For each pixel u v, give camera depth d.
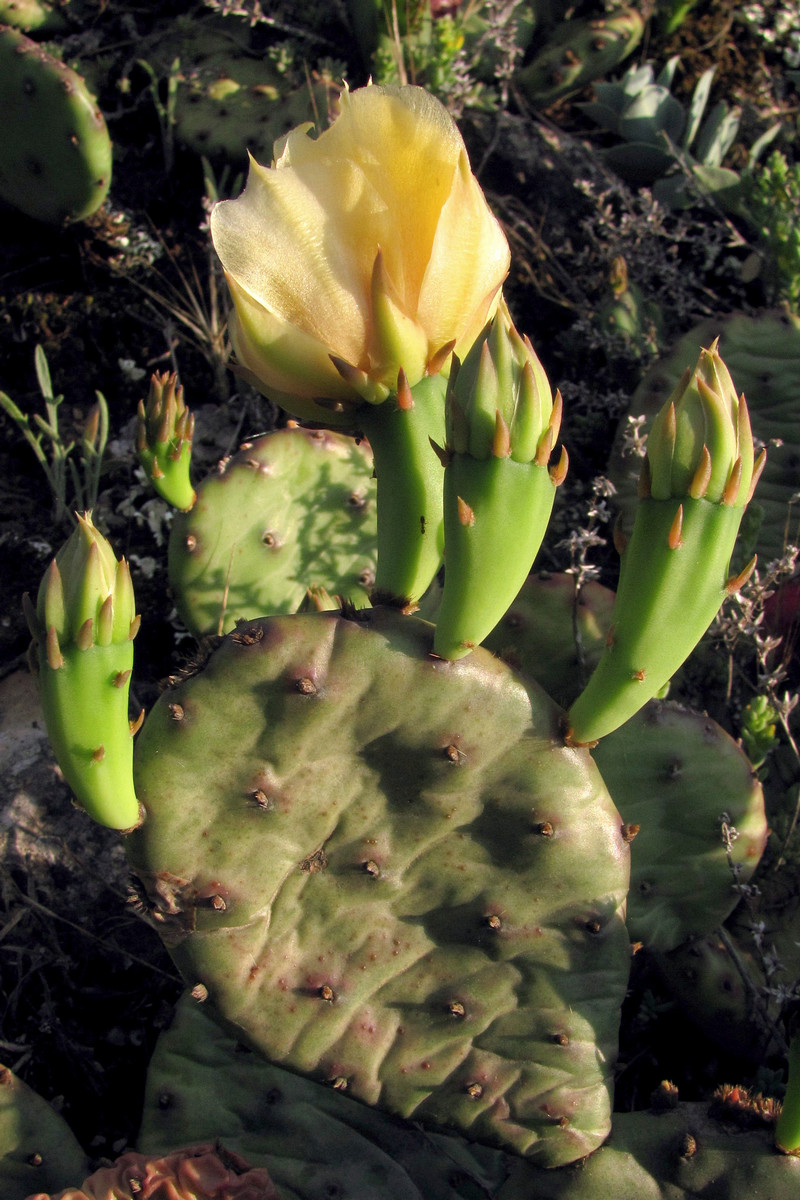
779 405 0.53
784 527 0.53
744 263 0.68
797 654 0.51
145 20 0.75
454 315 0.33
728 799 0.42
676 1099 0.38
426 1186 0.39
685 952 0.44
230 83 0.69
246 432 0.60
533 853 0.35
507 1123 0.37
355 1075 0.37
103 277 0.65
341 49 0.72
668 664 0.33
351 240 0.32
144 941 0.47
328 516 0.47
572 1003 0.36
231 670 0.33
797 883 0.46
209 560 0.46
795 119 0.76
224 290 0.64
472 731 0.34
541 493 0.31
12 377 0.62
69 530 0.56
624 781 0.42
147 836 0.34
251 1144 0.40
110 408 0.62
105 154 0.60
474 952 0.36
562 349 0.65
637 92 0.70
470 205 0.32
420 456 0.34
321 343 0.32
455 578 0.32
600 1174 0.37
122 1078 0.46
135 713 0.50
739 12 0.78
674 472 0.31
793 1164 0.36
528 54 0.74
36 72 0.57
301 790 0.34
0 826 0.47
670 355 0.53
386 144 0.31
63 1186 0.39
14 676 0.52
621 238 0.65
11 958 0.46
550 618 0.44
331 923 0.36
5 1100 0.39
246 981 0.36
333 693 0.34
